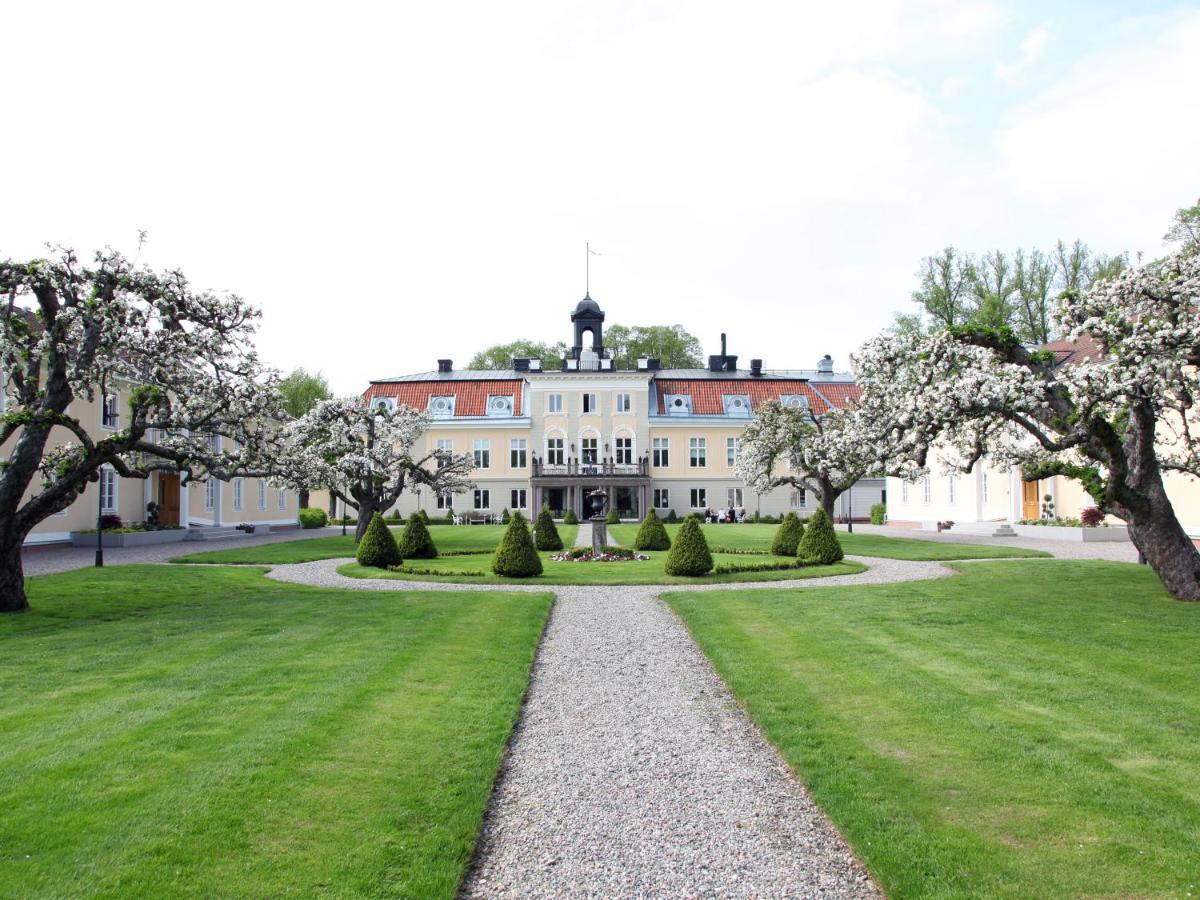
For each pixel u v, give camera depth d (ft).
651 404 188.24
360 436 102.27
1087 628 36.86
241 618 42.42
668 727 25.43
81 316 42.45
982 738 22.58
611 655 35.73
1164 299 39.86
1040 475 47.70
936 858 15.94
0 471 44.96
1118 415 47.03
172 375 46.85
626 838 17.65
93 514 101.50
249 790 19.01
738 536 114.32
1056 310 42.63
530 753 23.08
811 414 111.24
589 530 134.31
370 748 22.16
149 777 19.70
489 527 153.07
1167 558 44.19
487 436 184.55
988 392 39.11
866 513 194.18
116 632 38.24
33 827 16.98
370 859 16.05
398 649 34.71
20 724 23.70
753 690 28.40
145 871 15.30
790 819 18.54
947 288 156.04
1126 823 17.20
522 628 40.52
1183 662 30.40
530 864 16.49
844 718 24.94
